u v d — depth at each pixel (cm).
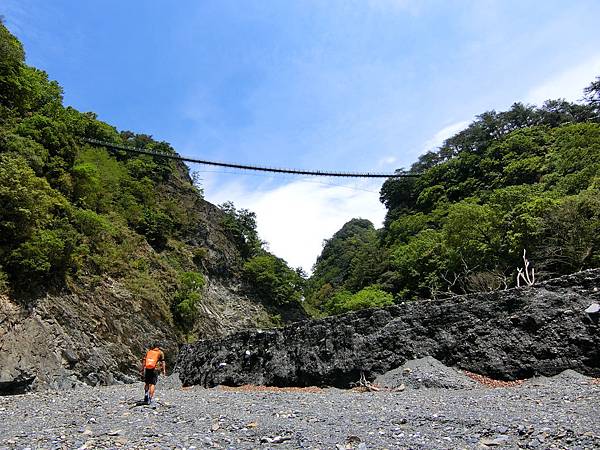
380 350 1755
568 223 3098
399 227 7762
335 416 995
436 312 1722
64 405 1448
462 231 4025
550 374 1395
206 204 7975
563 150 5644
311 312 8438
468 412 925
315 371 1897
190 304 5222
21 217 3147
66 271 3594
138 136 8212
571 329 1418
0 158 3306
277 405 1255
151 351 1420
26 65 4928
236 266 7500
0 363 2556
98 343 3534
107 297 4000
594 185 3400
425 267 5278
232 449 714
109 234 4809
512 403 1011
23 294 3006
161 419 1045
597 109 7500
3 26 4328
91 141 6338
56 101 4806
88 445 773
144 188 6406
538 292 1550
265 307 7344
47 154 4006
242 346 2328
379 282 6600
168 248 6219
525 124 8656
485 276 3553
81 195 4494
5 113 3972
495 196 4072
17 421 1148
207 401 1430
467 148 9194
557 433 687
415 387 1502
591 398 973
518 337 1502
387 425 852
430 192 8031
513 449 641
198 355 2605
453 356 1608
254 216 8594
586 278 1492
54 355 2939
